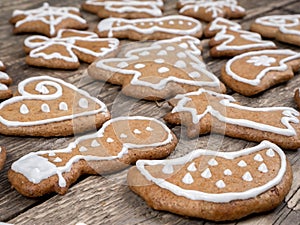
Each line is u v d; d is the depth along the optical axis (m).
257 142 0.33
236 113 0.34
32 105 0.35
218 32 0.45
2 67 0.40
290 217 0.28
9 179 0.30
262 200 0.28
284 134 0.32
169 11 0.51
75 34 0.44
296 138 0.32
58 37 0.44
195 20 0.47
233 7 0.50
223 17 0.49
